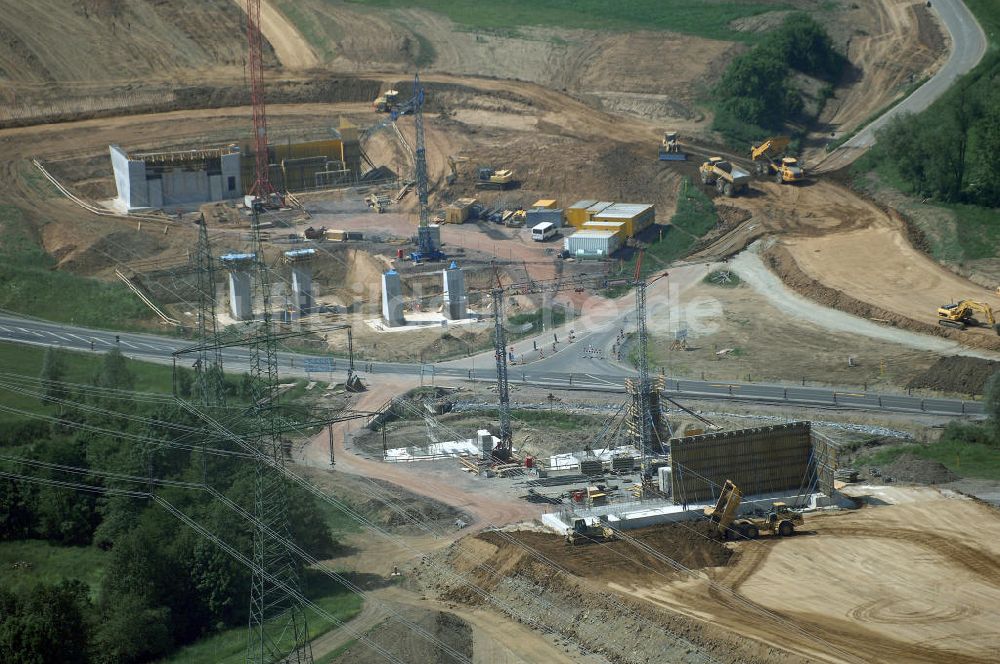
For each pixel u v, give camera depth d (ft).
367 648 379.76
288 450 558.56
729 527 439.22
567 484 510.58
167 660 389.80
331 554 453.58
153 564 411.95
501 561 431.43
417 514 483.92
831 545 428.97
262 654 354.95
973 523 443.32
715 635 366.22
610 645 378.12
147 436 510.17
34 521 483.10
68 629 377.09
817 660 349.20
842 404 579.48
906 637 364.38
